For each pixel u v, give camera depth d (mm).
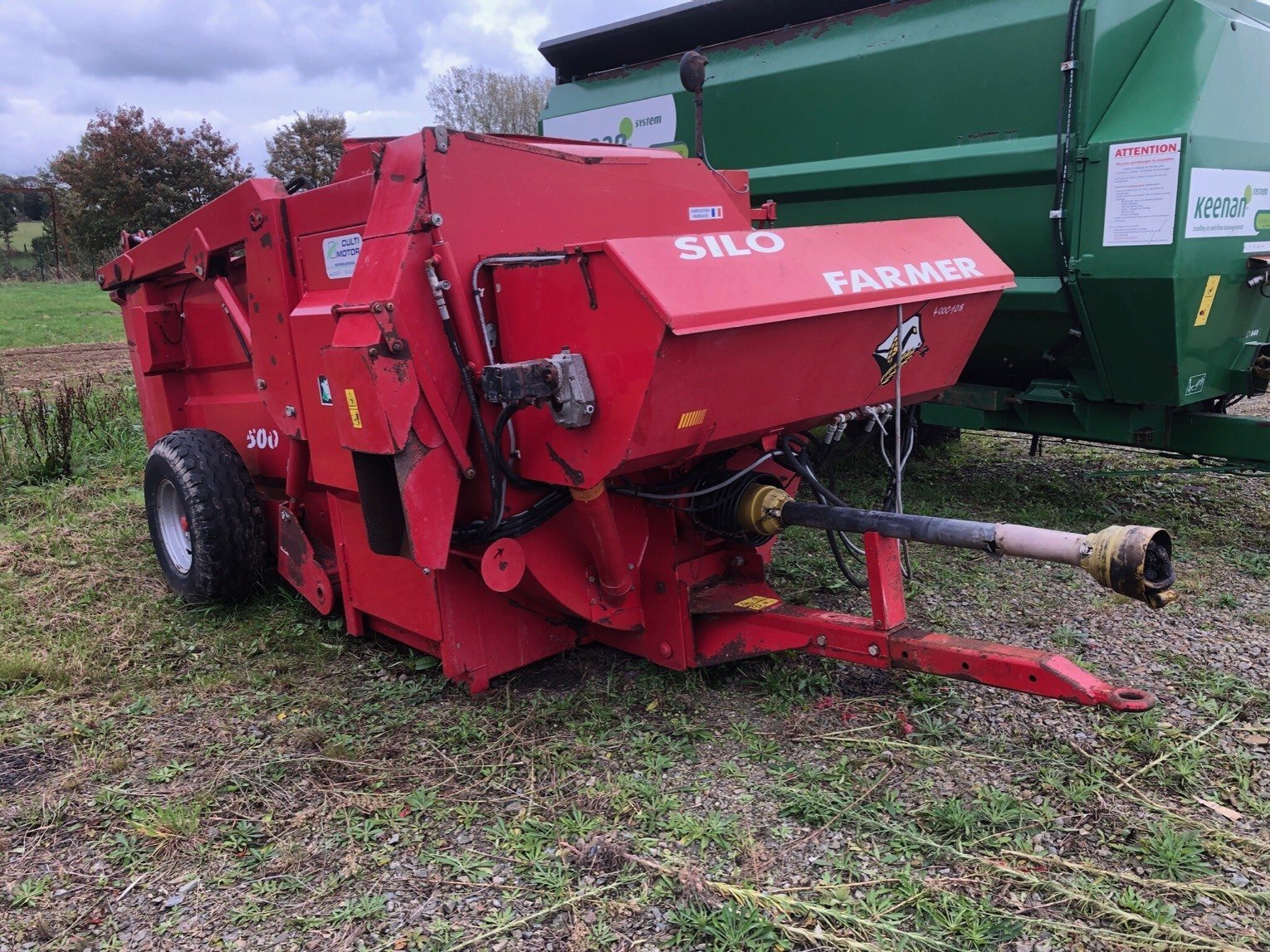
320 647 4363
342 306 3143
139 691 4055
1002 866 2633
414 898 2656
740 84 6320
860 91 5719
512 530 3301
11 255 52188
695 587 3844
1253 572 4793
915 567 5031
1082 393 5422
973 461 7223
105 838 3020
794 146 6137
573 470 3043
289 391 4020
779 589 4758
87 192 38188
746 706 3621
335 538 4211
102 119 38188
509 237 3230
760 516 3510
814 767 3170
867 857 2715
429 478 3146
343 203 3506
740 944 2395
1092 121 4797
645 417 2818
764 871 2662
